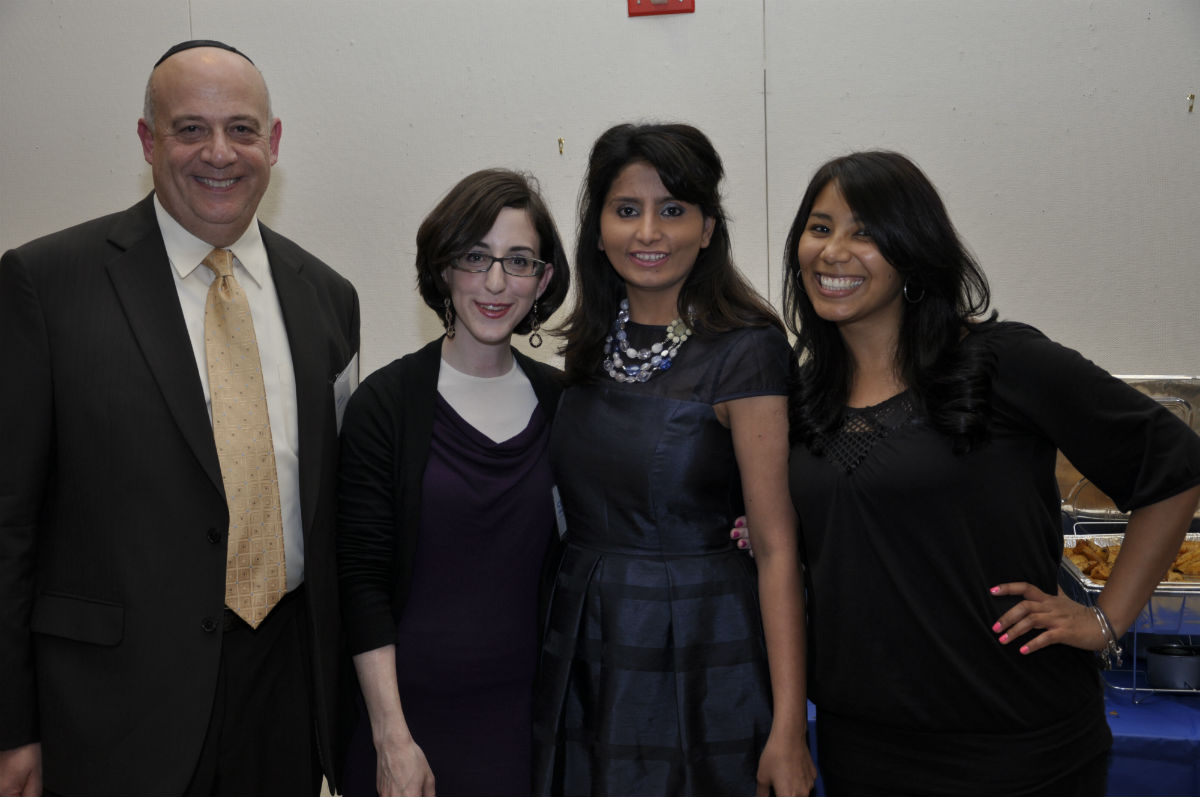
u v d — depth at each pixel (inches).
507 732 59.6
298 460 59.2
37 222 103.2
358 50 98.2
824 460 52.7
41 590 54.8
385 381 61.2
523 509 60.4
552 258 60.7
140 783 52.8
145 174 101.8
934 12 91.4
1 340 53.6
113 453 53.1
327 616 59.3
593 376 59.0
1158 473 48.4
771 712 55.8
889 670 50.8
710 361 56.1
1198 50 88.8
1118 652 51.3
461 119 98.1
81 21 99.9
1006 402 49.8
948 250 50.7
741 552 58.5
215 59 56.3
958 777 50.2
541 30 96.0
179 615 53.7
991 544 49.7
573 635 57.2
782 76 93.8
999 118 92.0
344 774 61.0
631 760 55.2
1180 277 91.7
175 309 55.9
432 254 57.9
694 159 54.7
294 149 100.2
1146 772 72.1
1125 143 90.9
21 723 53.7
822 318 54.5
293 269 63.3
